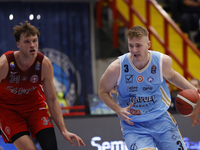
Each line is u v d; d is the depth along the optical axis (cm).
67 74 1719
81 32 1736
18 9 1630
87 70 1745
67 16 1712
